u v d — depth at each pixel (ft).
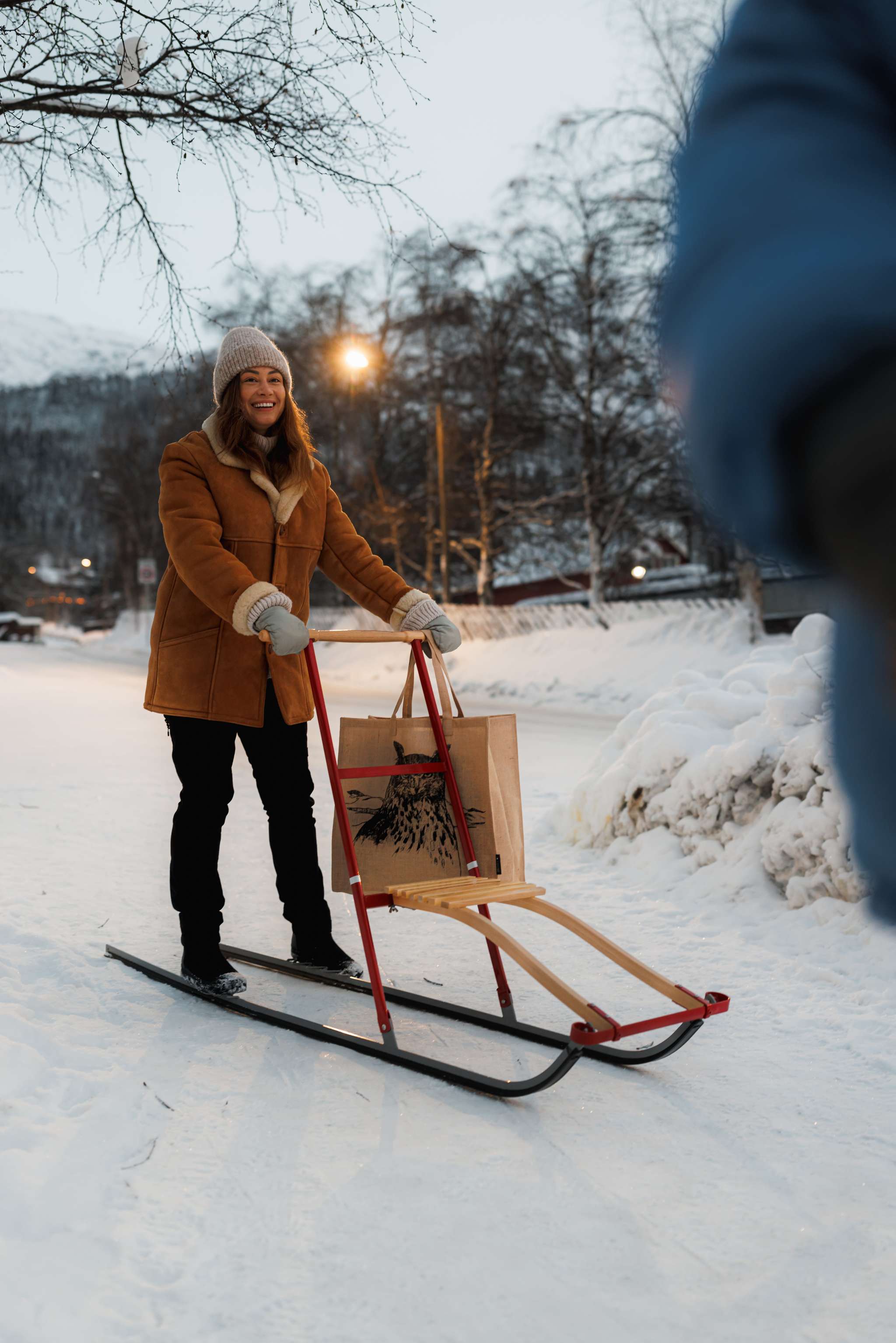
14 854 16.51
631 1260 6.10
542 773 27.17
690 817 15.19
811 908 12.58
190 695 10.74
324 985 11.34
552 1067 7.96
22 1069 8.26
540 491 88.74
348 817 9.77
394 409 104.01
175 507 10.64
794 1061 9.21
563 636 71.82
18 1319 5.35
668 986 8.39
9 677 59.57
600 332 70.49
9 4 13.12
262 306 98.37
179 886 10.80
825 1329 5.47
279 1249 6.15
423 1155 7.36
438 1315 5.56
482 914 10.09
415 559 106.01
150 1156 7.21
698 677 18.72
